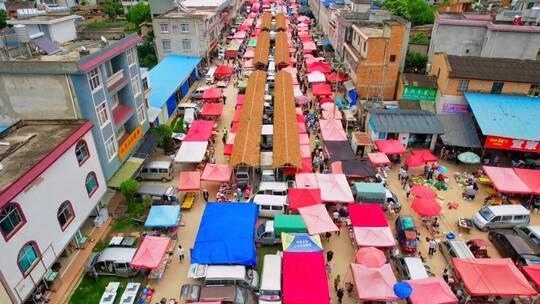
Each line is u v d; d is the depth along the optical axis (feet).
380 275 81.30
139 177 128.26
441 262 96.63
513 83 143.02
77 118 99.91
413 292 79.00
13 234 71.97
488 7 277.64
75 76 94.27
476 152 142.61
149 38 254.68
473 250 98.48
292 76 204.33
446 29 172.45
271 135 147.74
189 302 82.07
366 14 220.84
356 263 89.51
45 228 81.30
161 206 106.83
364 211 103.09
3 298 70.85
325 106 171.12
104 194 108.99
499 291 79.82
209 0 289.53
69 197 90.17
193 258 89.45
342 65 210.59
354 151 143.13
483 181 126.31
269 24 329.93
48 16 140.15
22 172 76.74
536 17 172.76
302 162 127.95
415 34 218.79
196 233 106.52
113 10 355.56
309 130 161.38
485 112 137.49
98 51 101.45
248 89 182.91
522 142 130.11
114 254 92.07
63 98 97.35
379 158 129.90
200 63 231.09
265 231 100.73
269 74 216.33
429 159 130.31
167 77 191.21
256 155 127.34
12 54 114.73
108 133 107.24
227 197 119.85
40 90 96.43
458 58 149.79
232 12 356.18
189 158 131.64
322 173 128.06
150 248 90.74
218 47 273.75
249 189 121.19
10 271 71.61
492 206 109.40
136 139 127.34
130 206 109.91
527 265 90.22
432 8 269.23
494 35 164.45
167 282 90.89
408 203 118.52
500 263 84.74
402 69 177.27
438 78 157.58
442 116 149.38
